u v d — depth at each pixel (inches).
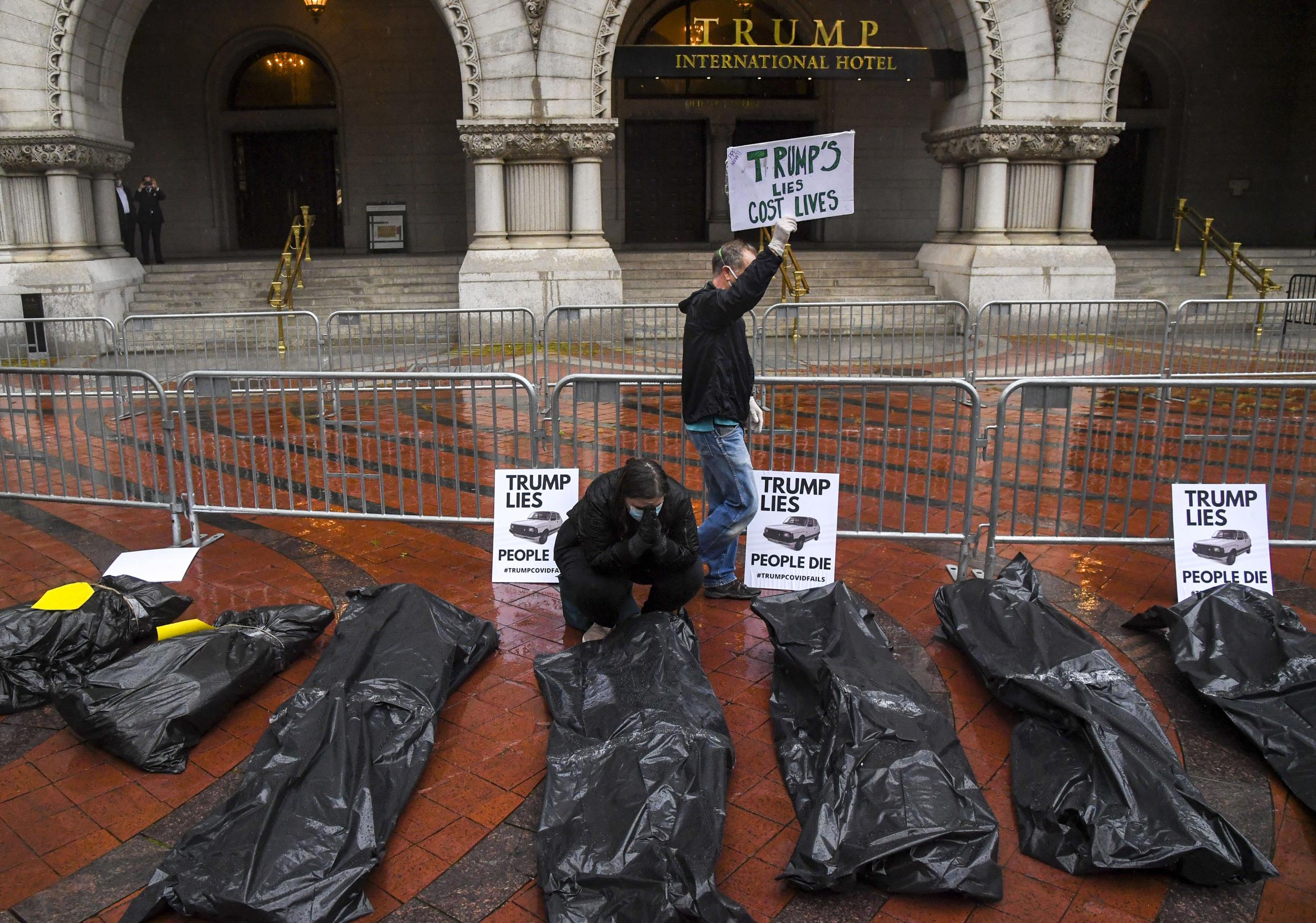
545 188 612.7
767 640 194.5
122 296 620.1
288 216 944.3
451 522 248.2
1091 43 632.4
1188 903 122.8
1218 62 967.6
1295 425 380.2
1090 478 306.2
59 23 554.6
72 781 148.3
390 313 443.5
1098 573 230.2
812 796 138.9
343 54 878.4
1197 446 345.7
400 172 902.4
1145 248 899.4
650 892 114.6
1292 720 153.8
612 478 178.9
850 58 640.4
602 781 132.6
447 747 156.3
